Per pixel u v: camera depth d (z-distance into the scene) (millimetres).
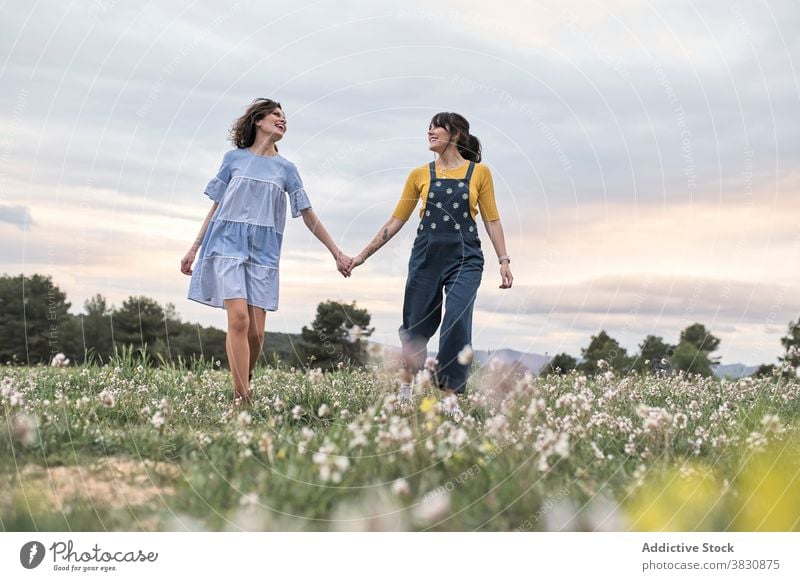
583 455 3633
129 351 7188
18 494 3086
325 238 6004
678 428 4172
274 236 5746
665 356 6793
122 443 3752
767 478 3439
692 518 3209
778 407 5035
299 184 5883
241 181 5625
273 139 5785
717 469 3629
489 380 4883
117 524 2984
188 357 7633
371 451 3516
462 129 5680
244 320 5504
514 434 3732
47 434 3682
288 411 5090
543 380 6500
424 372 4988
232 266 5496
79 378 6277
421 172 5746
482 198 5734
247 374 5512
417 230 5711
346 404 5301
